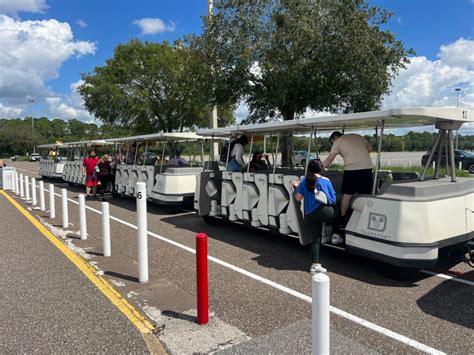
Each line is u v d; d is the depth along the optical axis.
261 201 6.88
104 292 4.57
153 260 5.94
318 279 2.35
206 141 11.30
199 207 8.32
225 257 6.09
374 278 5.05
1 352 3.31
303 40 12.26
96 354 3.26
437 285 4.77
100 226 8.57
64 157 21.58
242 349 3.26
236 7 13.30
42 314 4.02
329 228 5.95
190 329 3.64
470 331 3.58
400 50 13.25
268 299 4.38
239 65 13.41
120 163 13.55
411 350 3.25
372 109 13.71
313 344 2.39
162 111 26.92
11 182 16.80
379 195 5.00
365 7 12.71
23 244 6.86
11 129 94.62
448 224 4.73
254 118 15.32
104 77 26.55
